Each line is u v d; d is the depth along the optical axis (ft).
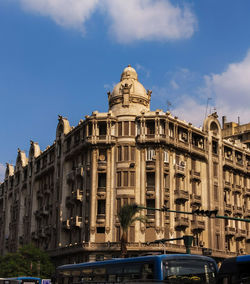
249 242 269.03
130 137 222.48
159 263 85.10
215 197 247.29
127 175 218.18
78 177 235.40
